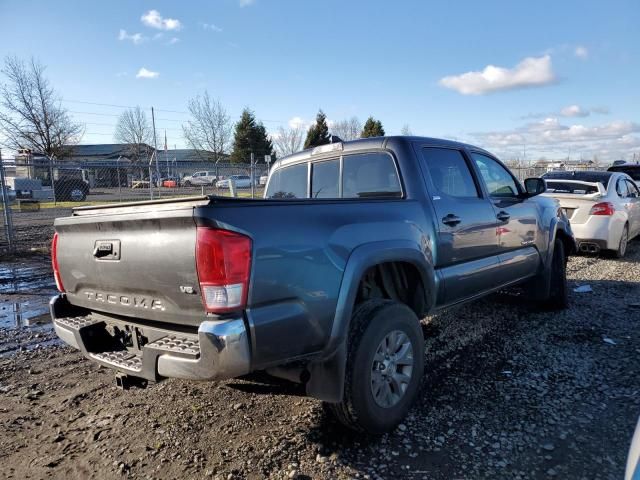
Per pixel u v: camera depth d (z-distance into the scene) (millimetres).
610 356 4316
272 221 2549
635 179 14391
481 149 4836
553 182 9891
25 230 15414
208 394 3762
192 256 2377
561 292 5734
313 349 2701
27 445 3092
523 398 3562
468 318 5594
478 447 2951
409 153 3822
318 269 2705
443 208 3852
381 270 3451
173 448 3000
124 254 2766
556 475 2662
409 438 3076
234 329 2322
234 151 53438
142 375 2621
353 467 2775
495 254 4586
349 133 46781
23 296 7207
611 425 3158
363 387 2908
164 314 2633
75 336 3051
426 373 4055
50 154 33625
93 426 3309
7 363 4492
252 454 2910
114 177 36062
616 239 9172
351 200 3133
